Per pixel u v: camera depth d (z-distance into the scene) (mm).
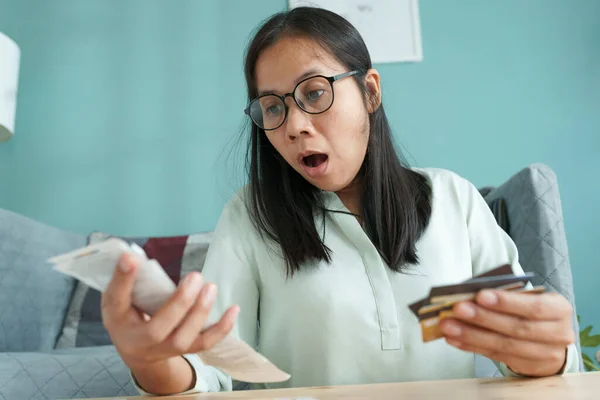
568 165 2396
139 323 556
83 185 2402
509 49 2463
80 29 2516
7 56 2166
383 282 929
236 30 2508
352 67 909
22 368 1082
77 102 2463
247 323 975
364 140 915
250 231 1006
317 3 2459
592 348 2193
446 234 993
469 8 2484
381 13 2457
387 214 949
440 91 2434
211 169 2422
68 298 1854
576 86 2443
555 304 569
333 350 911
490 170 2396
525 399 479
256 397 577
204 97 2471
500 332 576
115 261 523
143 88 2477
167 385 635
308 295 930
